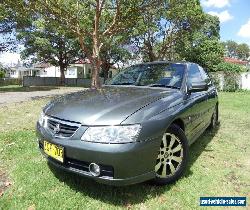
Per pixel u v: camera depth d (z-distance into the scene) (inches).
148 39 1238.9
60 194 135.6
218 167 178.7
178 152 154.4
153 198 136.7
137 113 130.3
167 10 672.4
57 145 132.2
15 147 198.2
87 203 129.9
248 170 176.2
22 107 390.6
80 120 128.8
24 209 123.9
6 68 2213.3
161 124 134.3
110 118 126.2
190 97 175.6
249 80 960.3
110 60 1589.6
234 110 413.1
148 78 189.8
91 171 125.6
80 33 585.3
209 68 1366.9
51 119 140.0
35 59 1519.4
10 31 1190.3
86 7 599.2
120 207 128.1
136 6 557.0
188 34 1227.2
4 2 522.6
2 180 150.3
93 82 601.6
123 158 120.7
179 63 200.7
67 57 1605.6
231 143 231.3
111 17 630.5
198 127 197.8
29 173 156.6
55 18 567.8
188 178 159.3
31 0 519.2
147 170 129.8
